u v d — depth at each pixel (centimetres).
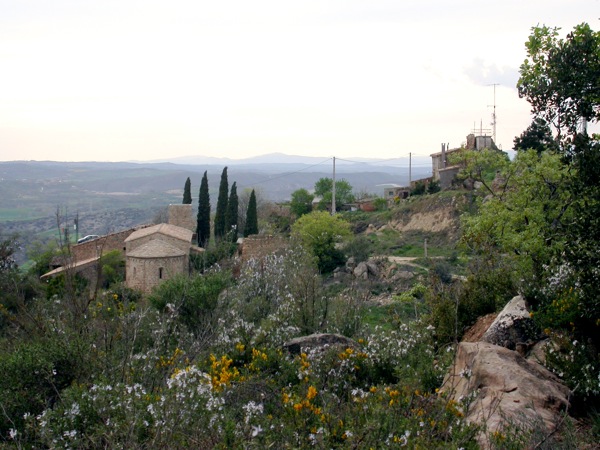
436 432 695
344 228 4800
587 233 1052
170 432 677
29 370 954
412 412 745
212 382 908
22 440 796
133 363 1059
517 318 1206
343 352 1129
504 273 1584
